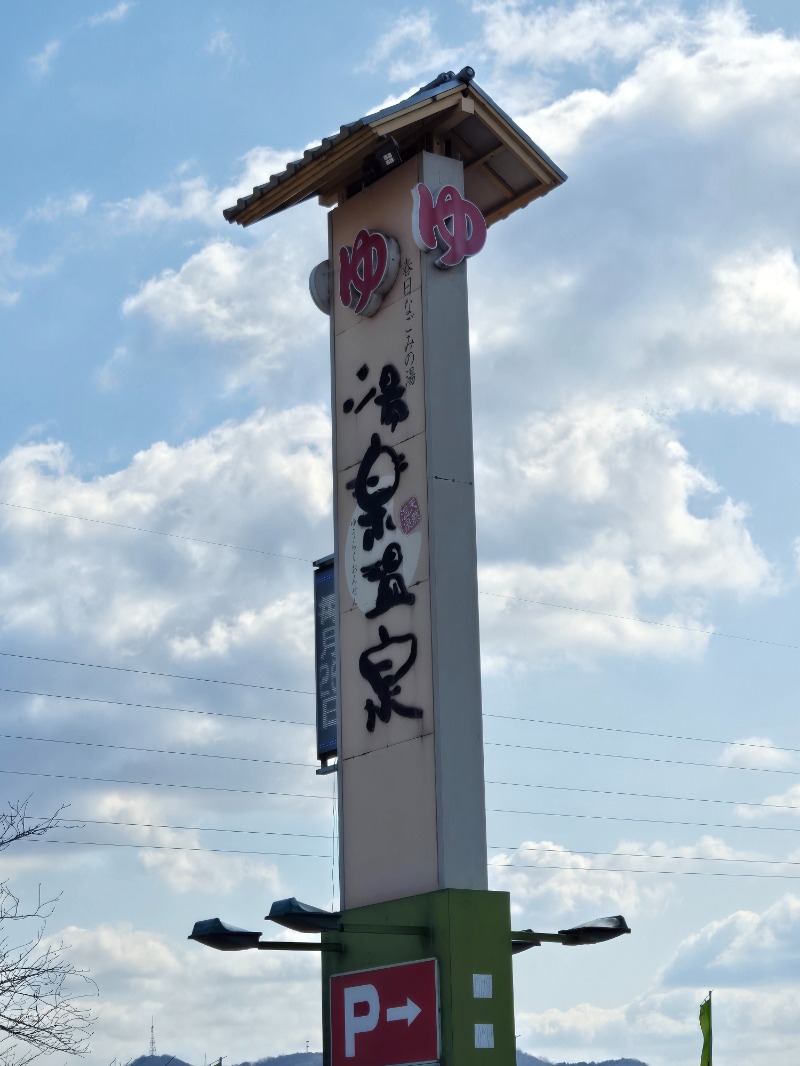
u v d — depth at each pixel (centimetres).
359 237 3362
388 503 3178
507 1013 2841
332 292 3434
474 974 2823
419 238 3200
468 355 3225
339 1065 2950
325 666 3316
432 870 2914
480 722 3023
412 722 3022
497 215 3656
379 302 3303
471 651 3052
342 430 3334
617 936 2952
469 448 3169
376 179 3394
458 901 2845
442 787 2934
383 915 2947
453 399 3175
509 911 2902
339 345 3391
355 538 3241
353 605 3209
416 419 3162
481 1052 2789
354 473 3278
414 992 2847
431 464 3105
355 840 3089
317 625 3359
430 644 3019
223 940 2802
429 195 3244
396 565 3131
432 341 3178
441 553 3064
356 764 3127
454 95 3319
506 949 2875
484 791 2989
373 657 3138
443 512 3091
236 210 3578
